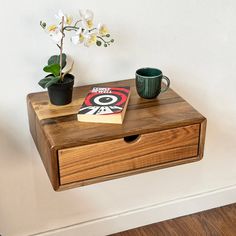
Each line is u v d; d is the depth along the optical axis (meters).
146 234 1.82
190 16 1.52
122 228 1.83
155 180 1.81
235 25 1.60
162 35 1.52
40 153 1.33
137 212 1.83
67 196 1.69
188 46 1.58
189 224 1.88
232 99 1.76
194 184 1.90
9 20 1.32
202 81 1.67
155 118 1.25
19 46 1.37
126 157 1.23
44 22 1.36
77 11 1.38
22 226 1.68
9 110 1.45
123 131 1.19
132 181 1.77
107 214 1.79
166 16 1.49
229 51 1.65
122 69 1.52
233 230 1.84
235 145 1.87
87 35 1.26
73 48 1.43
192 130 1.27
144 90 1.33
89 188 1.70
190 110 1.30
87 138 1.16
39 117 1.25
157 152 1.26
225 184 1.96
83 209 1.74
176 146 1.27
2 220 1.64
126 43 1.48
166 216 1.89
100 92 1.35
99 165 1.21
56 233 1.73
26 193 1.62
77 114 1.24
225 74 1.69
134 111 1.29
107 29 1.33
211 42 1.60
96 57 1.47
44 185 1.63
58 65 1.29
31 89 1.44
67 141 1.15
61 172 1.17
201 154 1.31
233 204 1.98
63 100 1.30
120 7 1.42
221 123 1.79
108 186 1.73
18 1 1.31
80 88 1.44
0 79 1.39
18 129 1.49
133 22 1.46
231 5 1.56
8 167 1.54
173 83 1.63
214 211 1.95
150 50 1.53
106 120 1.22
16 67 1.39
